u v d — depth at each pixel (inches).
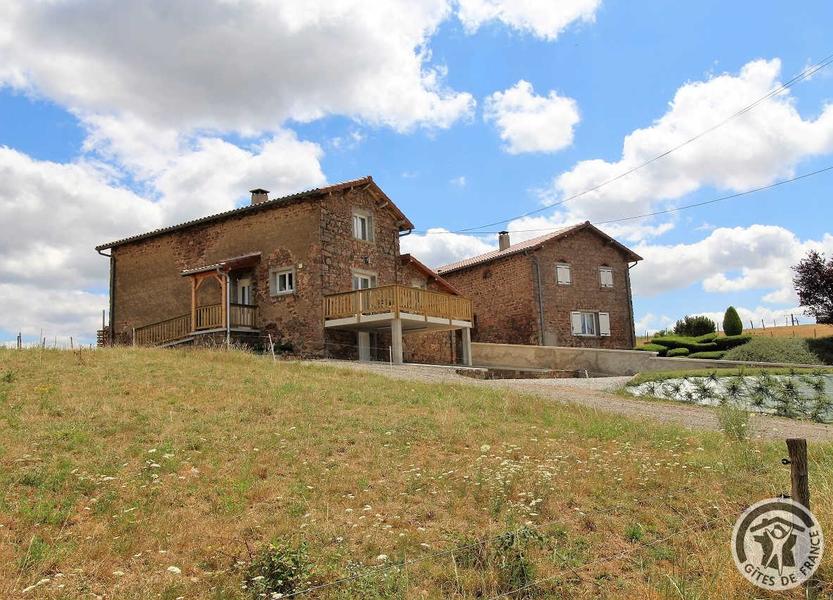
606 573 222.8
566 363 1095.6
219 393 459.5
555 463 340.2
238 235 952.3
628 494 302.0
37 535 226.8
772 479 322.7
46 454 308.2
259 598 187.9
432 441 377.4
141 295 1042.1
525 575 211.5
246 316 899.4
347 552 226.2
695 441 411.5
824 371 705.0
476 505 281.3
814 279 1208.2
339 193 919.7
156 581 201.8
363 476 308.0
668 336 1466.5
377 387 535.8
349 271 921.5
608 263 1412.4
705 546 235.1
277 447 344.2
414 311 868.6
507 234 1432.1
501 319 1326.3
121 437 344.8
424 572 215.0
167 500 267.1
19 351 577.6
